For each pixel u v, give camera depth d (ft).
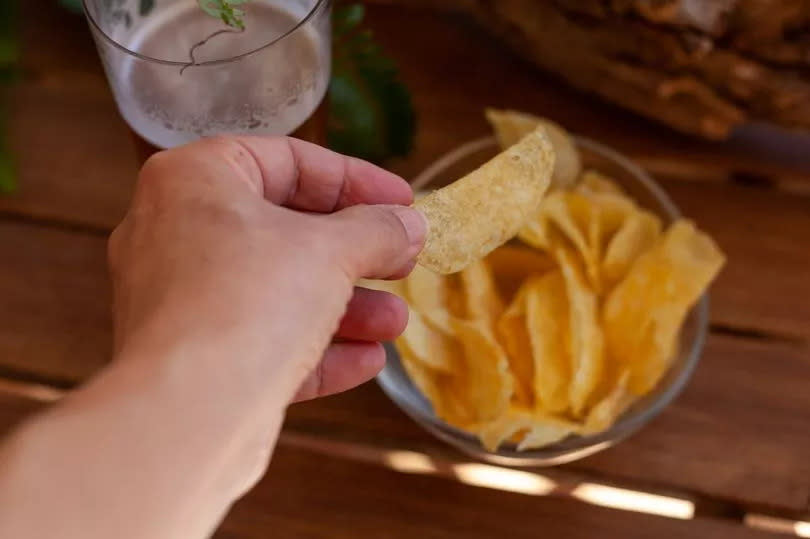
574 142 1.92
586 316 1.75
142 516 1.12
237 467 1.22
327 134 1.89
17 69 2.14
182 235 1.26
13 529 1.05
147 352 1.18
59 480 1.09
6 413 1.85
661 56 1.89
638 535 1.73
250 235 1.25
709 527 1.73
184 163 1.32
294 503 1.76
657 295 1.75
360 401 1.83
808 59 1.83
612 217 1.85
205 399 1.17
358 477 1.77
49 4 2.21
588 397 1.74
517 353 1.77
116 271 1.31
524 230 1.80
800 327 1.88
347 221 1.31
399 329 1.57
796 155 2.04
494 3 2.03
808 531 1.73
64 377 1.88
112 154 2.07
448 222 1.57
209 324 1.20
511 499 1.76
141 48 1.68
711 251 1.78
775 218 1.97
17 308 1.93
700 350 1.79
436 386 1.74
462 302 1.80
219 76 1.59
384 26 2.19
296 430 1.82
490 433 1.67
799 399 1.82
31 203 2.02
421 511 1.75
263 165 1.42
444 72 2.14
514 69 2.14
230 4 1.56
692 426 1.80
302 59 1.64
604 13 1.89
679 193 2.00
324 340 1.28
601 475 1.77
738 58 1.86
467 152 1.88
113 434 1.13
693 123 1.99
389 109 1.92
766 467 1.77
